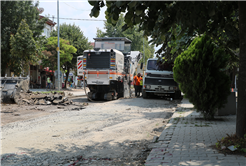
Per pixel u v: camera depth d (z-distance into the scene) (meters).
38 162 4.70
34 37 29.64
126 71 19.73
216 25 5.50
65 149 5.59
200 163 4.04
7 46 27.16
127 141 6.27
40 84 42.78
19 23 27.70
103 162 4.70
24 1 28.09
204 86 7.84
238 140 4.75
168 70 18.48
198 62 7.85
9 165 4.53
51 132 7.33
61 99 15.56
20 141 6.30
